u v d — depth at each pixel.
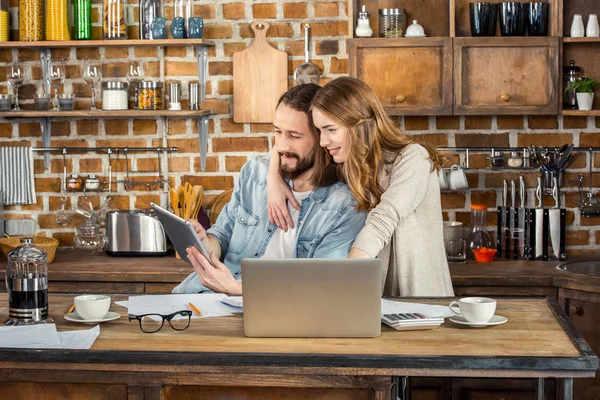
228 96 4.09
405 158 2.65
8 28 4.06
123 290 3.58
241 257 2.85
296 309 2.06
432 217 2.76
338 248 2.72
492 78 3.78
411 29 3.82
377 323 2.06
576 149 3.99
